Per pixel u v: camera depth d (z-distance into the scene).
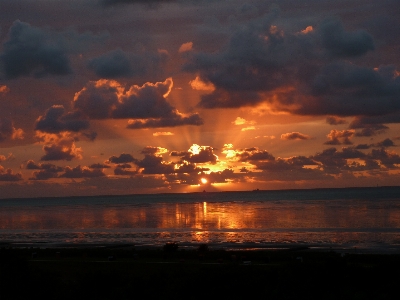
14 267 50.03
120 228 145.62
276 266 55.62
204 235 114.94
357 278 45.44
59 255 71.25
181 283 44.94
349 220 147.88
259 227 133.12
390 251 78.69
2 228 162.50
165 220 174.50
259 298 41.84
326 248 83.69
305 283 44.03
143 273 55.25
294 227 130.12
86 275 49.19
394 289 41.66
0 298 44.75
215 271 48.41
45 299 45.25
